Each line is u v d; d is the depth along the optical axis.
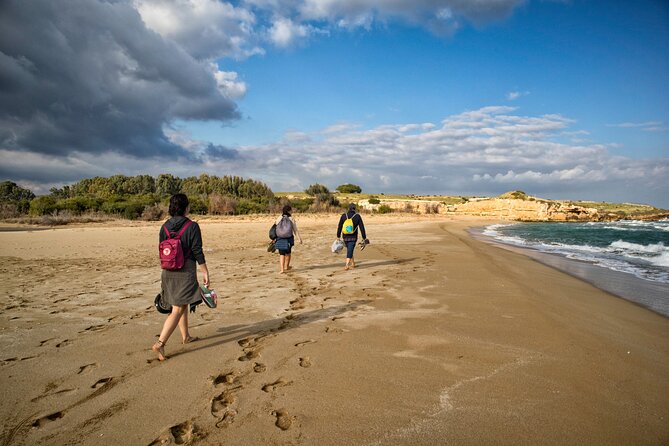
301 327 5.52
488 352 4.53
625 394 3.56
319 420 3.16
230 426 3.10
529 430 2.98
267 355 4.51
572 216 63.75
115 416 3.29
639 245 20.42
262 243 17.08
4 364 4.34
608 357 4.40
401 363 4.24
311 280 8.98
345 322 5.73
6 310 6.52
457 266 10.80
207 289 4.69
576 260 13.78
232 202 40.09
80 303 6.97
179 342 4.98
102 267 10.95
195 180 55.31
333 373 4.01
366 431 3.00
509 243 21.05
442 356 4.43
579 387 3.68
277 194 76.06
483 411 3.26
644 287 8.88
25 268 10.80
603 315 6.27
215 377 3.98
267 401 3.47
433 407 3.33
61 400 3.55
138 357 4.51
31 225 27.05
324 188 70.00
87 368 4.23
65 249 14.78
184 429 3.10
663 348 4.77
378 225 33.78
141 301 7.11
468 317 5.91
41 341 5.04
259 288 8.12
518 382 3.78
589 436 2.92
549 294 7.68
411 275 9.51
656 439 2.88
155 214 32.09
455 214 67.50
